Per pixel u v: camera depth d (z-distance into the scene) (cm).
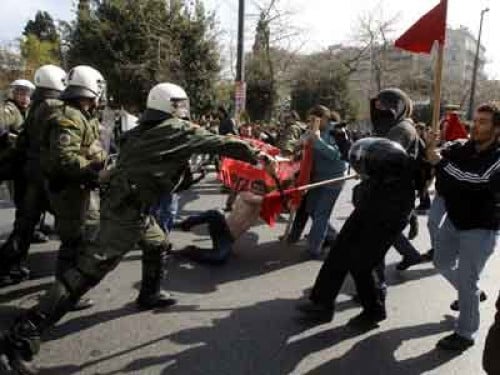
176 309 393
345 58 3747
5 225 609
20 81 522
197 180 369
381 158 329
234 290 440
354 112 3706
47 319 294
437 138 349
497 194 327
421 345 349
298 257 542
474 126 326
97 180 338
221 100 2258
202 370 306
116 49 2022
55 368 301
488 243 335
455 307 411
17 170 432
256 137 1341
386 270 518
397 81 4009
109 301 402
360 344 347
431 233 467
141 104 2014
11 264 434
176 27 2025
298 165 559
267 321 378
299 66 3644
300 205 583
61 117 337
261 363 317
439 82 388
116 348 328
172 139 307
